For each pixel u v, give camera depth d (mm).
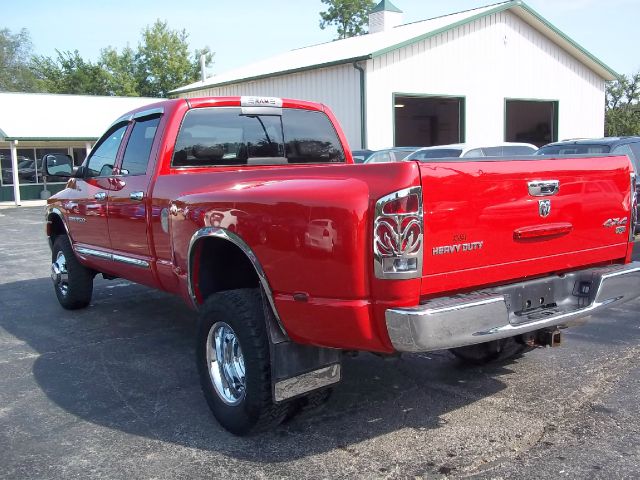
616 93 40750
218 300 3867
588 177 3979
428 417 4117
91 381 4969
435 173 3154
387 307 3125
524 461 3484
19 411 4398
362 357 5371
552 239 3775
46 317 7055
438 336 3092
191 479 3404
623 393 4406
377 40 22469
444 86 21156
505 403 4309
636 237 10648
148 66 59812
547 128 25062
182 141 5070
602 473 3326
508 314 3551
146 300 7758
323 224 3260
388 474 3391
